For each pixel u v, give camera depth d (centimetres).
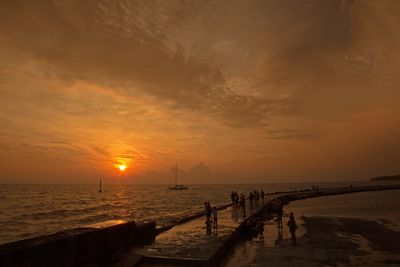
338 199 5606
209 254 1216
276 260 1368
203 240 1519
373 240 1809
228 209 3144
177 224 2200
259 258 1401
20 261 749
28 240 854
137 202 7438
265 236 1955
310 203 4897
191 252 1250
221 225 2028
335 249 1577
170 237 1620
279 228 2120
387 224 2434
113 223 1227
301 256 1439
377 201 4912
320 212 3456
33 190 16150
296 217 2981
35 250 794
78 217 4122
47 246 834
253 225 2136
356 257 1427
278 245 1680
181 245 1391
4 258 709
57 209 5447
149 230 1481
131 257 1162
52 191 15288
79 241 960
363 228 2248
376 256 1444
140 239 1384
